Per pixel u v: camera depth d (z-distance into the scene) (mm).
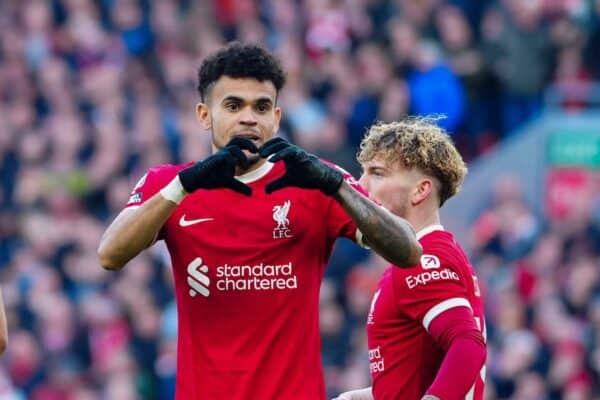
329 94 61781
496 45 59469
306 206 20703
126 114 64250
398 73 60656
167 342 50156
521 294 47312
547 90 58531
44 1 72250
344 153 57344
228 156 19453
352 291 49781
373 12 64562
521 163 55031
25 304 54750
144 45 69250
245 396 20547
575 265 47688
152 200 19797
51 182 60906
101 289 55219
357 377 44438
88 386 50438
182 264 20812
